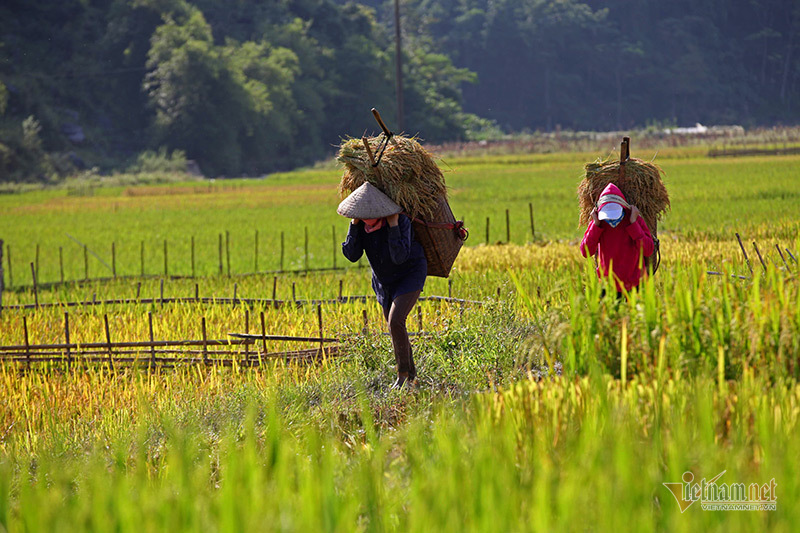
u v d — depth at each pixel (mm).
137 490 9258
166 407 19250
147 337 29578
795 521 7570
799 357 12898
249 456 8633
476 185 136250
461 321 23094
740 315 13664
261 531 7207
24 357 27078
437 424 11469
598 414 10977
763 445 9445
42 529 7875
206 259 61406
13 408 22828
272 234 78500
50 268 60844
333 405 16875
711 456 8852
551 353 15766
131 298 40438
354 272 49719
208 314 33125
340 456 11625
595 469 8562
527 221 76938
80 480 10492
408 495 9062
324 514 7742
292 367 23641
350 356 21953
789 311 13328
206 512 8039
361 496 8586
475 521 7590
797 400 10906
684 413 10641
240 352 25344
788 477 8289
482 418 11156
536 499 7766
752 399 10977
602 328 14156
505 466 8984
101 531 7695
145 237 80438
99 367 26391
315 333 27672
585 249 20344
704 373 11766
